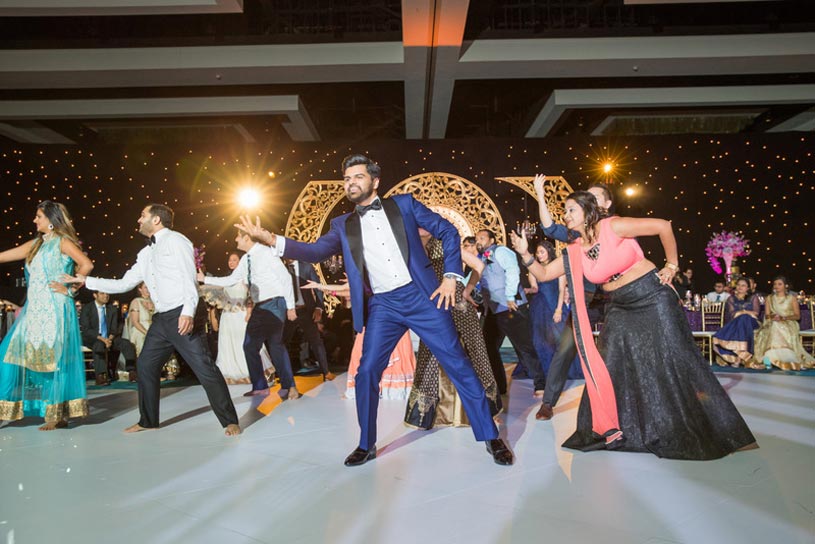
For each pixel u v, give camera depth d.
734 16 9.92
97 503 2.58
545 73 9.97
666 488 2.60
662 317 3.21
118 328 8.26
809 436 3.56
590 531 2.13
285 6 9.62
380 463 3.14
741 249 11.30
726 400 3.18
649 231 3.18
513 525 2.21
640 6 9.58
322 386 6.56
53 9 8.02
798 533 2.08
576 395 5.32
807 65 9.68
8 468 3.19
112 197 11.75
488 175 11.45
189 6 8.07
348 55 9.48
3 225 11.45
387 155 11.52
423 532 2.16
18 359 4.27
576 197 3.31
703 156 11.89
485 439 3.16
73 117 11.28
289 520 2.32
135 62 9.37
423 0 7.57
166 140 13.09
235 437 3.90
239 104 11.37
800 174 11.91
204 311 4.14
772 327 7.51
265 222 11.60
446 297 3.14
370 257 3.17
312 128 12.86
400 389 5.38
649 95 11.29
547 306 5.36
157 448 3.63
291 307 5.70
